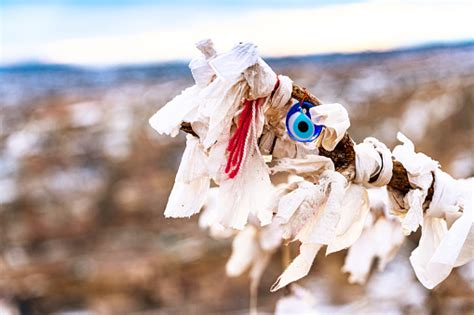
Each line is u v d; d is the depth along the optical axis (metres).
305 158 0.68
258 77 0.65
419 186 0.71
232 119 0.67
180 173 0.68
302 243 0.66
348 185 0.70
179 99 0.67
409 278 1.58
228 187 0.66
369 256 0.95
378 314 1.50
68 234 2.68
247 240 1.11
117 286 2.35
